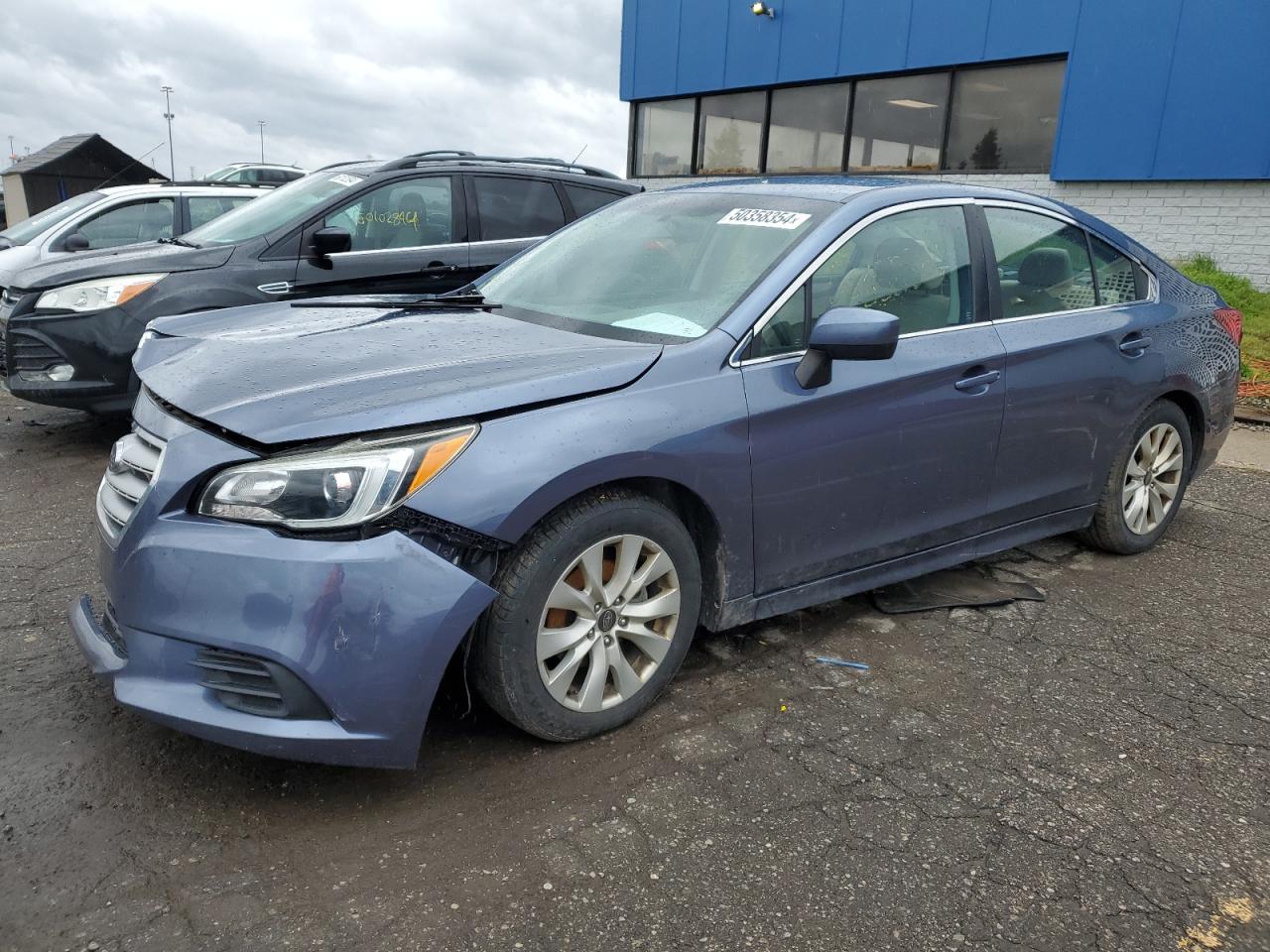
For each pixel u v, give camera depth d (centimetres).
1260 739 298
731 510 297
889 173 1261
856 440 324
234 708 237
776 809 254
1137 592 414
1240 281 1002
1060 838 246
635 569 283
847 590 344
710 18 1407
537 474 250
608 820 248
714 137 1462
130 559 243
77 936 204
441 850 235
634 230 378
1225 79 976
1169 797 266
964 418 354
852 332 290
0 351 702
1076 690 326
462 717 295
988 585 414
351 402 246
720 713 303
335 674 230
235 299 580
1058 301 403
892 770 275
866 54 1238
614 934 210
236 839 237
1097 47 1047
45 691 302
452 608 239
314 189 648
